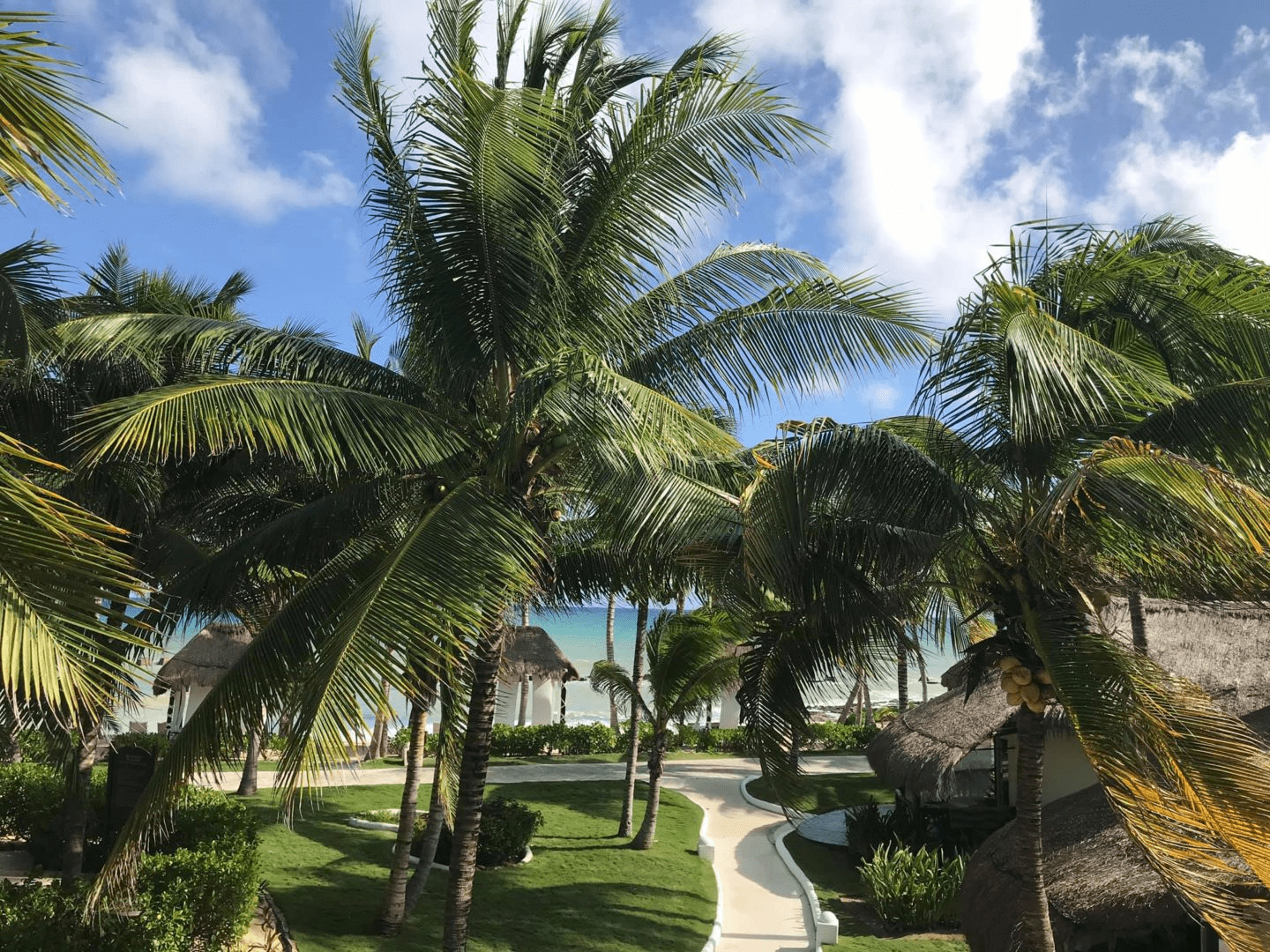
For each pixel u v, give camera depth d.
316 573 9.43
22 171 3.95
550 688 32.97
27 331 7.81
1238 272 7.76
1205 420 7.47
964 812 16.84
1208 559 6.90
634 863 16.91
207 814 13.90
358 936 11.94
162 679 23.92
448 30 9.12
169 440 6.73
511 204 8.36
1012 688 8.07
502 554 7.50
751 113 8.91
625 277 9.32
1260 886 6.69
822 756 30.80
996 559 8.30
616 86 10.63
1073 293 8.41
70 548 4.26
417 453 8.41
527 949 12.18
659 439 7.42
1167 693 6.58
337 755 6.02
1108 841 9.23
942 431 8.95
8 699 7.54
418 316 9.29
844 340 9.64
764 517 7.75
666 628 18.39
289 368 9.31
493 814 16.56
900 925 13.87
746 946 13.14
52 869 13.68
